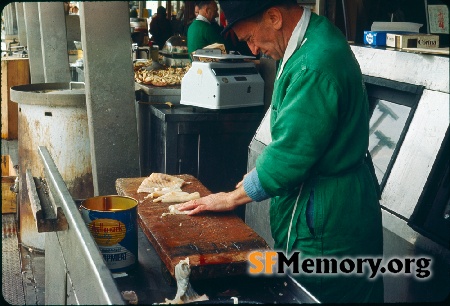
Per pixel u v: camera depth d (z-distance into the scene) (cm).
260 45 205
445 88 252
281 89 200
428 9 335
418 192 246
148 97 456
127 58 356
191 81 417
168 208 211
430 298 229
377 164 285
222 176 423
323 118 186
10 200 459
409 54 276
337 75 188
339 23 372
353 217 202
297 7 200
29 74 686
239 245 177
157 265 183
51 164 198
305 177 192
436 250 226
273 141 195
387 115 296
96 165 362
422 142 255
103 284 116
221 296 159
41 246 383
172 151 408
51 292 185
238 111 418
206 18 610
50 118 367
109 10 344
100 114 357
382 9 362
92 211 170
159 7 1130
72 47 930
